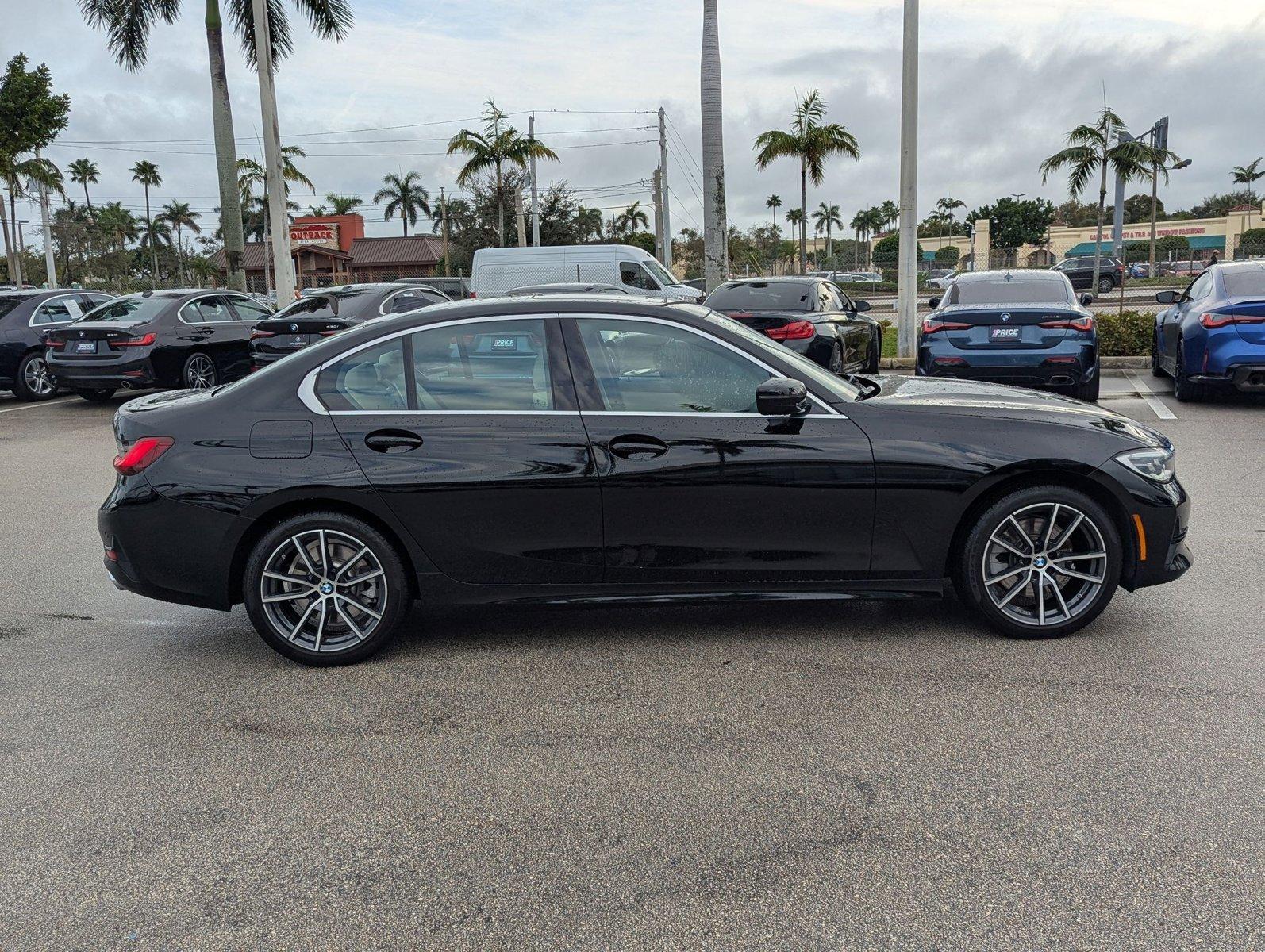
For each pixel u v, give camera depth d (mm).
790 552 4477
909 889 2766
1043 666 4273
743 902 2732
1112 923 2592
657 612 5137
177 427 4512
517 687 4250
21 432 11961
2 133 25859
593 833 3104
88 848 3098
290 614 4578
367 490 4395
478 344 4520
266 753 3709
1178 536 4512
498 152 41844
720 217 20281
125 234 97562
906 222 16141
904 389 4961
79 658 4742
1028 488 4469
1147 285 37062
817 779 3387
